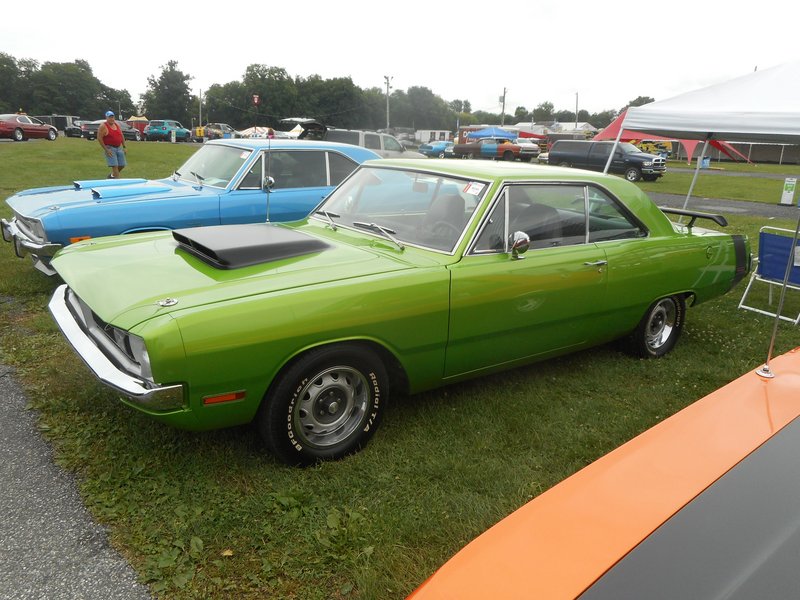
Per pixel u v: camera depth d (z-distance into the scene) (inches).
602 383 173.6
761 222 526.3
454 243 140.4
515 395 162.6
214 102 3705.7
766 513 61.4
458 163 164.7
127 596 91.0
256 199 254.5
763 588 52.0
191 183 267.7
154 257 135.6
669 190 876.6
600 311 166.6
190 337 103.3
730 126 270.2
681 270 184.9
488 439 139.3
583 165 1110.4
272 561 99.4
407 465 127.2
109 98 4301.2
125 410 142.3
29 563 96.1
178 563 97.5
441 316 132.3
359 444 129.8
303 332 113.6
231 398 110.2
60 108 4045.3
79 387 152.3
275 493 114.7
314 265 129.4
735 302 271.3
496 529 65.3
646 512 63.2
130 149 1087.0
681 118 289.1
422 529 108.1
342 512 112.0
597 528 61.7
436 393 160.9
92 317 126.6
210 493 114.8
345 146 289.7
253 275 122.3
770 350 90.9
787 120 254.5
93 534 103.3
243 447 129.9
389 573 97.4
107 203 226.5
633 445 77.1
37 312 210.1
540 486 123.0
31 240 221.3
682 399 167.2
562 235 158.4
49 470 120.6
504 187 146.3
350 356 122.3
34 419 139.0
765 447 73.0
